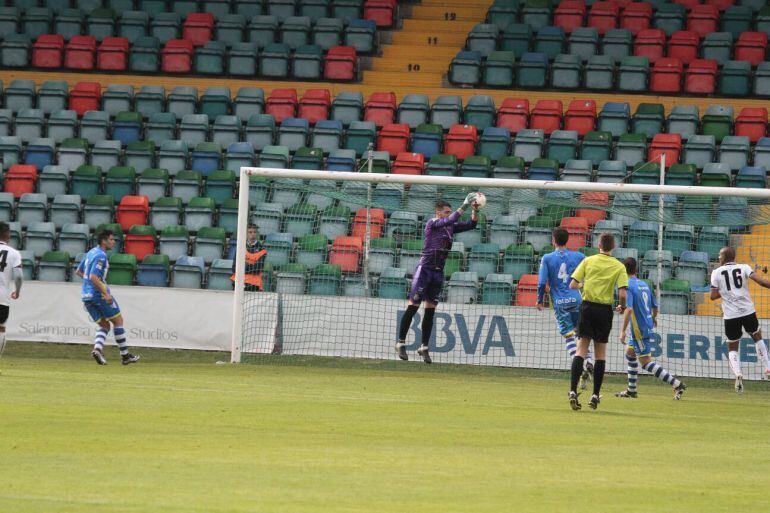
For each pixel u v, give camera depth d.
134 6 108.06
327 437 34.72
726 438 38.66
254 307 67.06
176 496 24.80
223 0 106.81
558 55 97.88
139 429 35.06
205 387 49.38
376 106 93.19
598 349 45.19
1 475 26.80
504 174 85.25
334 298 66.62
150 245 79.06
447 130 92.94
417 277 56.88
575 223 74.81
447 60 102.38
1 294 54.31
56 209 82.81
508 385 57.81
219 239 78.25
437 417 41.03
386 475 28.25
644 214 70.75
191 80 100.06
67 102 95.75
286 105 94.06
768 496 27.22
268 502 24.39
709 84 95.62
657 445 36.00
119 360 64.12
